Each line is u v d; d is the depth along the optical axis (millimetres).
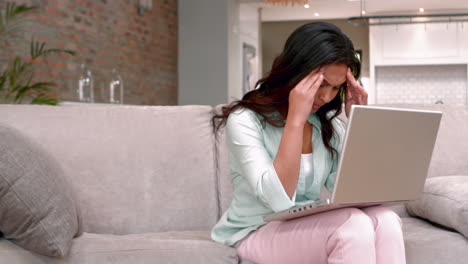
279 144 1615
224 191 2258
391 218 1447
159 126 2236
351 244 1343
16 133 1577
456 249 1817
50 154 1711
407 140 1478
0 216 1478
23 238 1485
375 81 10516
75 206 1644
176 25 7973
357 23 8836
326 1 9164
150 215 2125
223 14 7848
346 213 1398
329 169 1795
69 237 1514
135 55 6730
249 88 8945
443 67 10297
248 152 1595
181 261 1534
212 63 7867
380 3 9359
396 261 1408
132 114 2238
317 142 1776
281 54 1661
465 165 2441
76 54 5398
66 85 5211
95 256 1522
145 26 6992
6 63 4367
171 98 7867
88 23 5633
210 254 1563
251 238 1626
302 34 1599
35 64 4730
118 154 2139
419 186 1607
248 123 1638
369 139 1379
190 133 2260
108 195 2090
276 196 1501
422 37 10023
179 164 2203
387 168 1458
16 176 1459
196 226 2184
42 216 1468
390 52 10117
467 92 10195
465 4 9484
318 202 1382
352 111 1329
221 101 7840
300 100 1540
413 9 9859
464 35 9875
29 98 4402
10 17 4090
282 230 1531
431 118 1529
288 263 1511
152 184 2152
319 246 1415
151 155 2178
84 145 2107
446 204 1931
